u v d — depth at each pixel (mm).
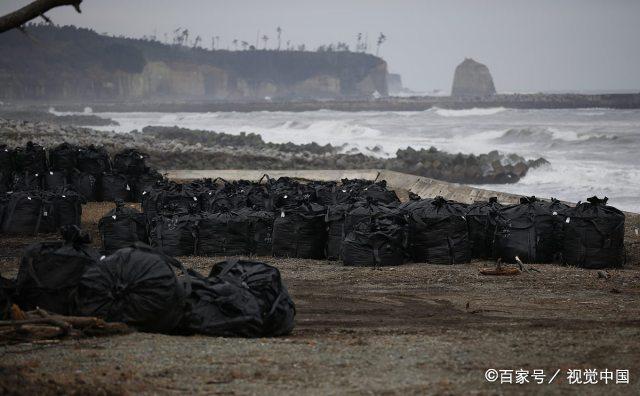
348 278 36562
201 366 19672
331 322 27141
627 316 27734
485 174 112000
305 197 49500
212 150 123375
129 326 22750
